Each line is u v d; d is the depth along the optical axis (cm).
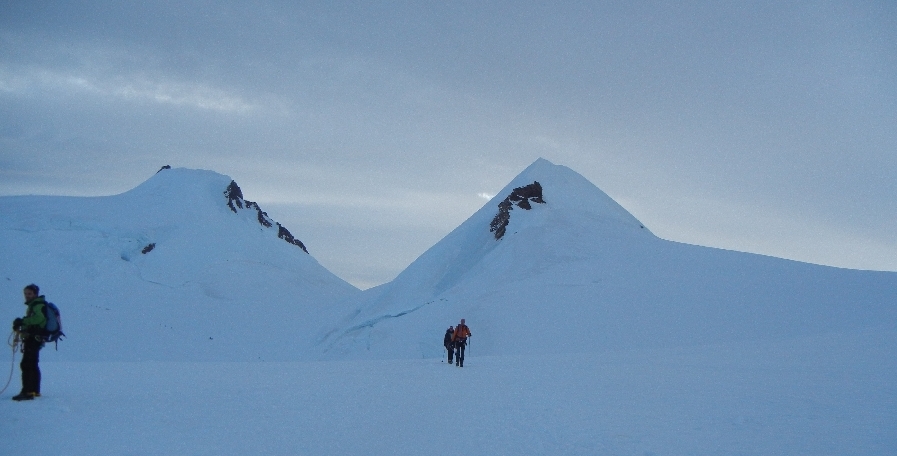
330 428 1050
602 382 1772
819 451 925
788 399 1414
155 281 9225
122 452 798
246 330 8169
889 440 997
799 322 4072
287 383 1648
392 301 7494
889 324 3572
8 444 797
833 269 5275
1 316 7175
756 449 940
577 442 987
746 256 5950
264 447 886
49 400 1099
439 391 1598
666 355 2694
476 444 968
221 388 1462
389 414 1221
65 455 766
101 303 8150
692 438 1018
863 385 1622
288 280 10450
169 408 1127
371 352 5203
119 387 1369
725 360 2372
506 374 2038
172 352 7156
